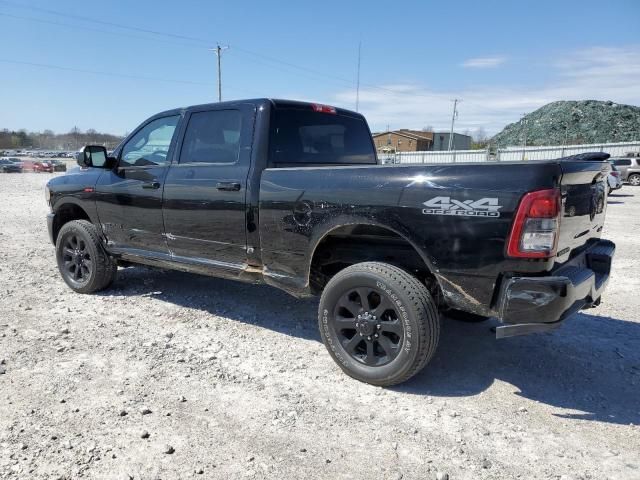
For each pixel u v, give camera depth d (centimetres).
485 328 468
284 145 422
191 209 444
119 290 578
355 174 351
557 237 295
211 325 469
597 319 499
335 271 418
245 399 331
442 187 314
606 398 341
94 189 532
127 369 372
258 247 407
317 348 420
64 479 249
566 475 260
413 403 330
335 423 305
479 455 275
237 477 254
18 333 439
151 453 272
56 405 318
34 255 784
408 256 368
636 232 1095
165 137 481
